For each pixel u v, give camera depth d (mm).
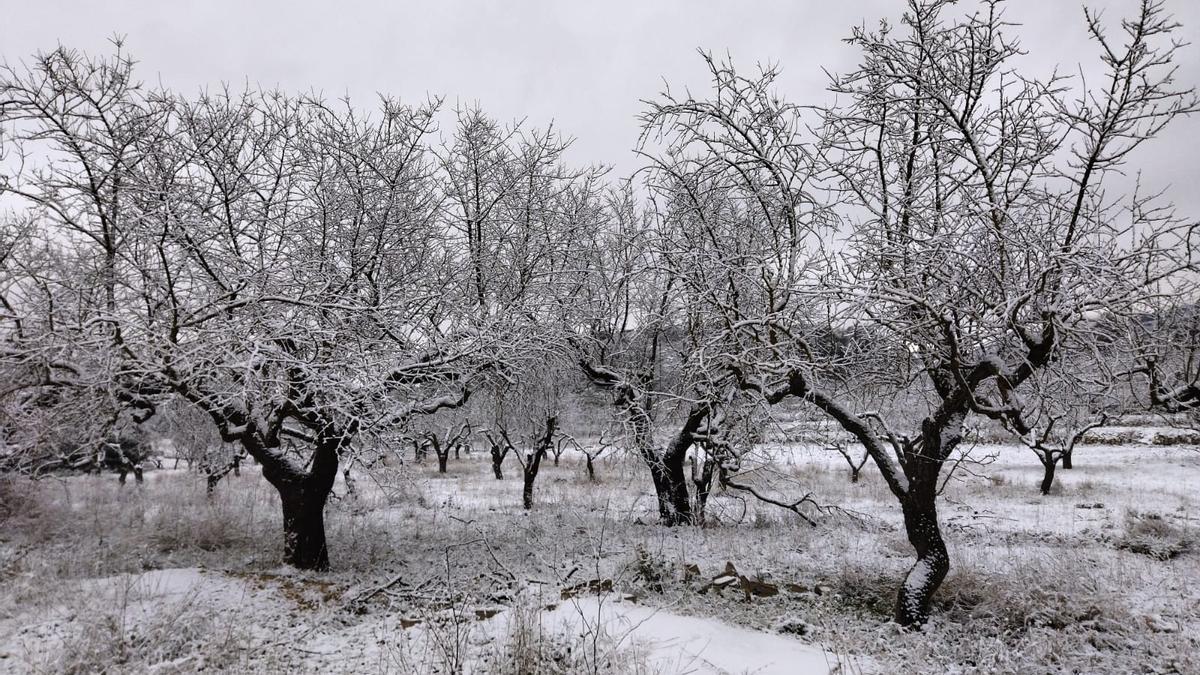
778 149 7754
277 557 9859
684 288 9047
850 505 16359
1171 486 19422
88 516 12719
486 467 31031
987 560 9570
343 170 9961
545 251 12016
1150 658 6137
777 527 12688
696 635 6566
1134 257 5867
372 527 12359
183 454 17562
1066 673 5828
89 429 8602
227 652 6145
